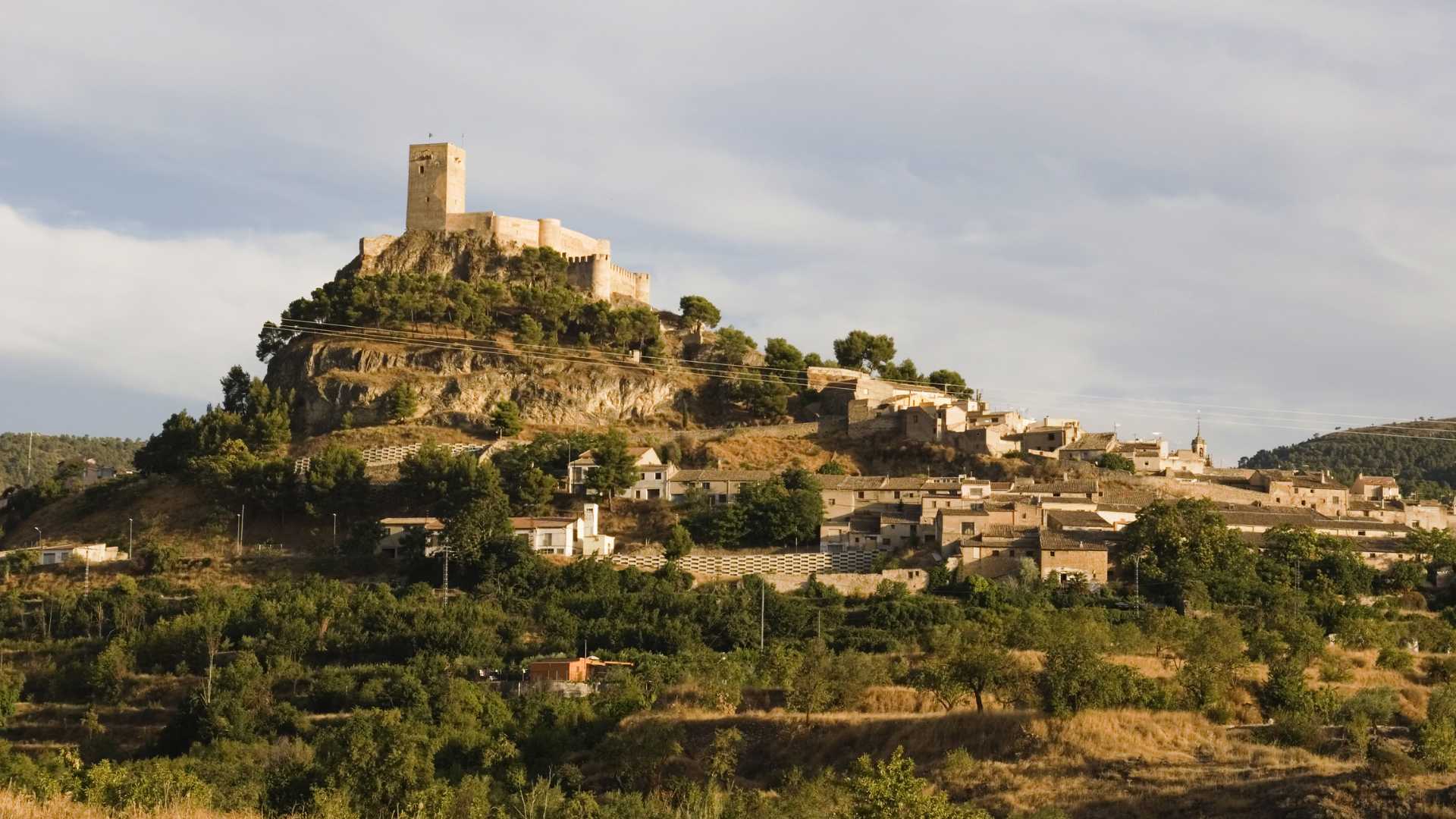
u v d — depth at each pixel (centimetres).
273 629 18188
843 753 13062
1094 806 11038
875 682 14950
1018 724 12794
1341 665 15262
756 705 14588
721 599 18938
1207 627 14950
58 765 11988
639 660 16875
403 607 18750
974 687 13850
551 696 15300
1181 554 19800
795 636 18075
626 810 11288
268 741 14788
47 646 18588
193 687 17062
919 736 12950
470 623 18275
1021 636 15862
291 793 11312
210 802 10350
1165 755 11969
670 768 13100
